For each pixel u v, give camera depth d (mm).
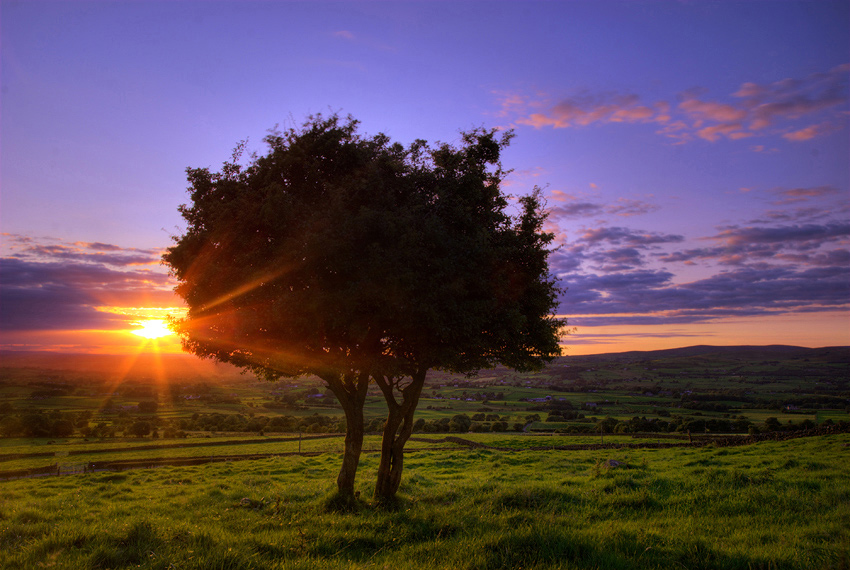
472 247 12828
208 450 59281
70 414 116750
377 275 11672
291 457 43312
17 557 7957
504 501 13023
